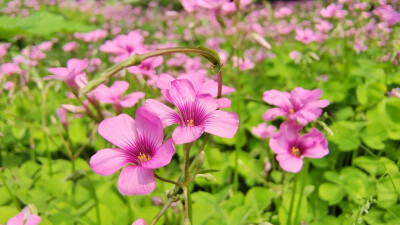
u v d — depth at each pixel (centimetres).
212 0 14
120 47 14
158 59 13
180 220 13
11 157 20
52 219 14
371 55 25
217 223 13
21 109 23
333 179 15
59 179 16
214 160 17
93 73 26
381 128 16
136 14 61
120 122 7
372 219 13
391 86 20
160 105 7
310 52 17
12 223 8
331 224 14
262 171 16
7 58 29
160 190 15
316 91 10
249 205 14
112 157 7
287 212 14
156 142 7
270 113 10
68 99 22
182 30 48
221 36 36
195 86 8
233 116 7
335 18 23
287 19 46
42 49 26
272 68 27
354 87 21
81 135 20
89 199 15
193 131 7
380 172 15
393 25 21
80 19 58
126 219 14
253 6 32
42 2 56
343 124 17
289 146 9
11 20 21
